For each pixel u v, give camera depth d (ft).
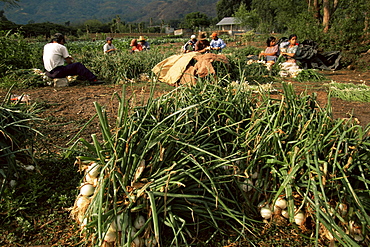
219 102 9.04
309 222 7.74
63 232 7.46
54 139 12.57
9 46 29.25
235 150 8.60
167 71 23.18
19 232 7.42
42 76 26.18
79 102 19.54
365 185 7.04
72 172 9.99
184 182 7.18
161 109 8.68
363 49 40.04
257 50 47.29
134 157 6.79
